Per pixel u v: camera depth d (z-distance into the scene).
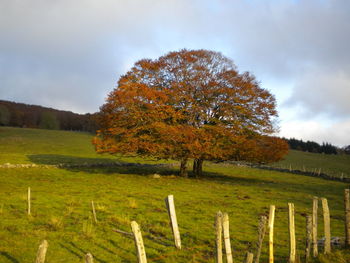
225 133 33.88
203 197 24.48
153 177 36.47
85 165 48.62
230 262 9.01
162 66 37.81
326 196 28.88
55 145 78.81
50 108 170.88
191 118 35.25
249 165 64.06
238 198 24.62
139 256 9.09
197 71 36.84
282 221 17.50
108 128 35.97
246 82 37.22
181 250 12.13
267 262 10.95
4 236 13.03
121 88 34.56
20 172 37.31
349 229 11.89
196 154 34.12
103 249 12.08
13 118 140.25
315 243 10.98
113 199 22.39
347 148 142.75
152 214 17.91
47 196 22.69
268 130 37.28
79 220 16.08
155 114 33.38
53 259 10.84
